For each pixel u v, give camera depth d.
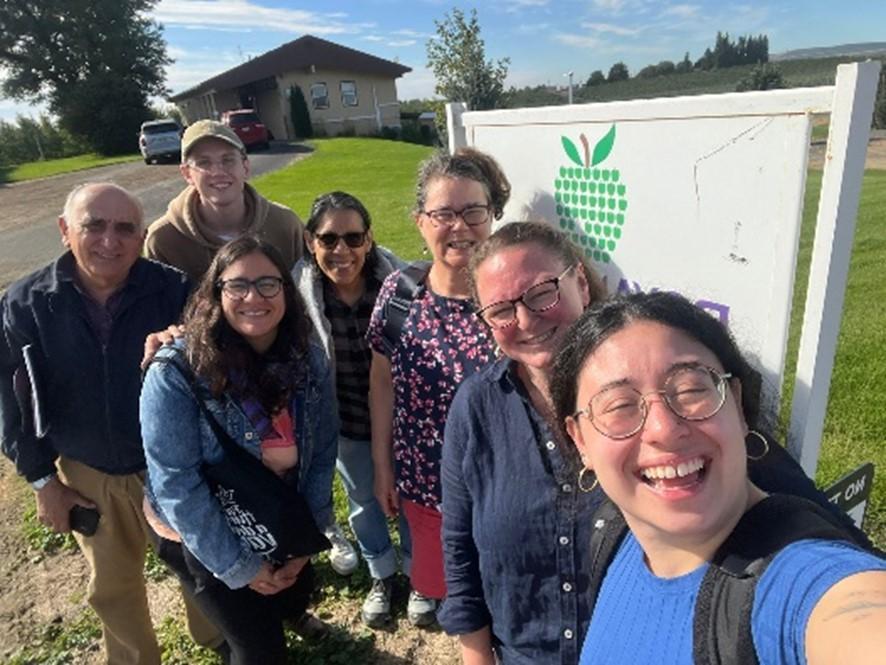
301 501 2.19
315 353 2.27
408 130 36.06
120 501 2.58
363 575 3.28
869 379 4.16
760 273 1.57
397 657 2.83
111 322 2.44
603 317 1.13
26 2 39.97
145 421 2.05
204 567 2.18
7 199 21.19
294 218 3.42
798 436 1.60
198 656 2.93
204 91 36.72
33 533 3.92
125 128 38.22
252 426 2.11
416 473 2.36
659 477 1.02
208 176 3.04
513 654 1.72
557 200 2.21
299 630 2.91
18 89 41.34
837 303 1.50
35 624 3.27
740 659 0.93
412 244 9.09
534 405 1.60
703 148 1.65
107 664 2.90
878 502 3.03
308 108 34.56
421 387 2.22
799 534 0.96
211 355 2.01
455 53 17.03
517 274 1.56
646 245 1.87
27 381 2.44
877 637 0.76
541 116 2.19
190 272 3.10
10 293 2.43
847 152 1.38
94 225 2.32
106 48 40.41
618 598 1.23
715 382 1.03
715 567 1.01
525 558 1.61
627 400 1.04
